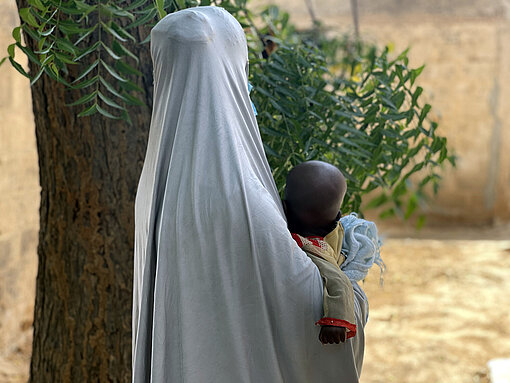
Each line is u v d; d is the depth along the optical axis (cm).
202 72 197
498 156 1392
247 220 189
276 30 425
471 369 648
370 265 226
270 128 300
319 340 197
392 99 331
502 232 1354
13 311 714
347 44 581
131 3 287
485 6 1372
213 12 208
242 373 192
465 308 823
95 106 267
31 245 754
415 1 1393
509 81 1377
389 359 675
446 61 1395
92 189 321
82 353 336
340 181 217
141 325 201
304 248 208
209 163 192
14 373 647
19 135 723
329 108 319
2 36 681
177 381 197
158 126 210
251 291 192
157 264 194
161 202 200
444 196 1407
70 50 260
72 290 334
